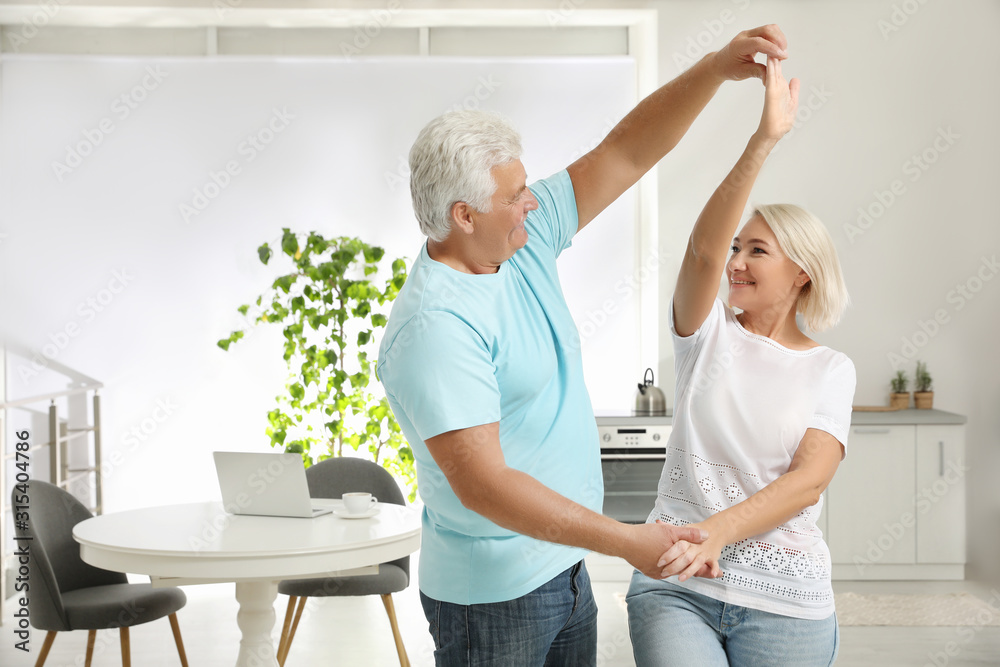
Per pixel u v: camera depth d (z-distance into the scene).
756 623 1.46
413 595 4.16
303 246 4.94
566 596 1.44
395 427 4.12
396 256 4.96
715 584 1.48
